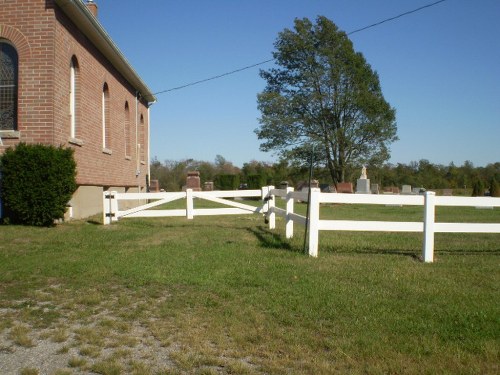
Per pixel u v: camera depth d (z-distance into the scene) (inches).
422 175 2544.3
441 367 149.0
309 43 1583.4
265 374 145.8
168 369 148.6
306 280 259.1
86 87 629.6
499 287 248.7
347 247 379.2
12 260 311.0
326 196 339.6
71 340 174.2
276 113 1640.0
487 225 334.6
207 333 180.1
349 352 161.6
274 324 189.0
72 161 497.7
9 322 192.2
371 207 1096.2
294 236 442.3
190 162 2206.0
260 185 1565.0
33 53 511.2
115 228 495.8
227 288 243.8
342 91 1587.1
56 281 261.1
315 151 1592.0
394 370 147.2
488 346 165.3
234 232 470.3
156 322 193.8
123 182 856.3
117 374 145.0
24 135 510.3
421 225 335.9
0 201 483.2
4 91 530.9
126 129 920.9
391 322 190.5
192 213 554.9
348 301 218.2
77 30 591.5
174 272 276.5
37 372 146.7
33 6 512.4
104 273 275.1
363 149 1638.8
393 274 275.3
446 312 203.3
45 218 486.3
